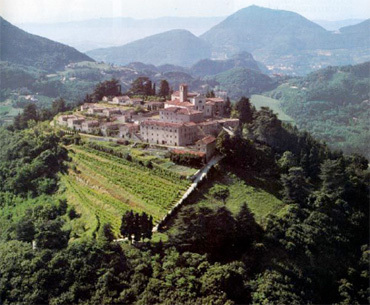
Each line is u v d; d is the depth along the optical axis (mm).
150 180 151375
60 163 182000
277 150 193500
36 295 104062
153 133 185625
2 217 155000
